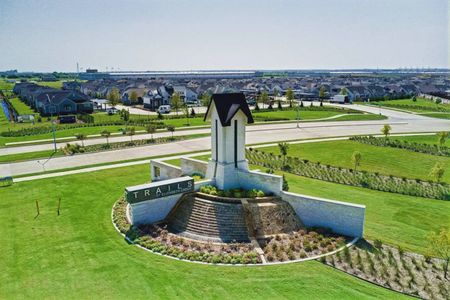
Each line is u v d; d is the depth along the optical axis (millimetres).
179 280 23672
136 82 196875
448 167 51562
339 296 22078
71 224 32375
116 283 23250
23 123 97812
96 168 51000
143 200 31938
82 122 97500
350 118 98812
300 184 44344
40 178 46188
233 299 21594
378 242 28531
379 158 56281
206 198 33125
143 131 80562
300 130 80250
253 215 31156
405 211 35875
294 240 29203
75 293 22156
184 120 98625
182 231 31031
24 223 32500
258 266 25547
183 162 44969
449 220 33719
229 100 35375
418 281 23781
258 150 61219
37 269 24875
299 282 23531
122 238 29844
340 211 30688
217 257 26359
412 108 123938
